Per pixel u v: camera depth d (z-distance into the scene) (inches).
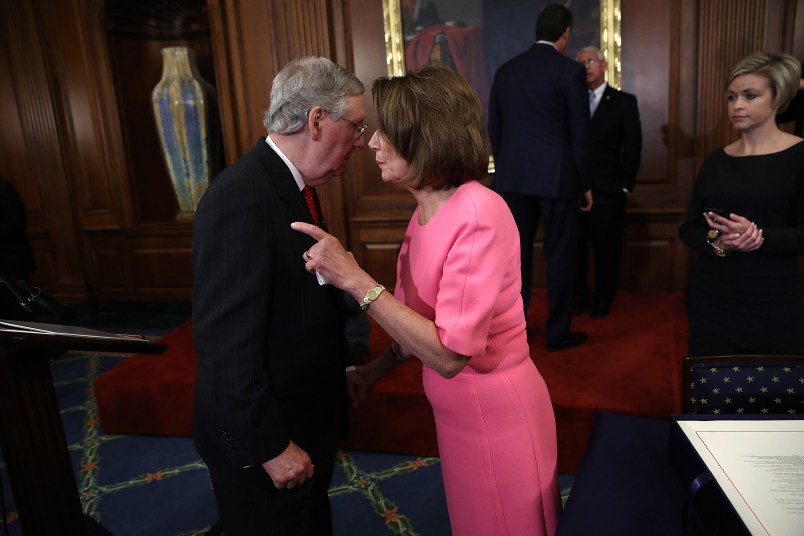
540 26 111.8
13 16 202.2
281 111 52.4
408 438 110.1
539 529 52.6
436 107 45.4
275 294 52.2
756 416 45.5
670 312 147.5
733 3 147.3
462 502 54.0
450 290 45.3
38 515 54.1
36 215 220.8
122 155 208.2
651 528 41.6
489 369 50.3
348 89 53.0
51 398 54.1
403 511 95.3
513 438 51.0
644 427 54.3
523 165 112.2
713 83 152.7
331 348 58.1
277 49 179.0
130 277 218.2
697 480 39.2
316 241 54.5
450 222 46.8
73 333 48.9
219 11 178.5
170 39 219.9
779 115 108.3
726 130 154.0
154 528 95.4
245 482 54.7
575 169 111.8
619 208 142.5
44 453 53.8
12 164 218.5
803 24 144.5
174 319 211.2
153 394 121.4
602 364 117.0
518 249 50.3
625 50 158.6
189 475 109.8
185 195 208.1
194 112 200.1
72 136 211.2
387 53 173.6
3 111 213.3
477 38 168.2
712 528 38.6
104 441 123.5
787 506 36.1
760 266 76.2
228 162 190.9
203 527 95.1
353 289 47.0
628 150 139.3
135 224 213.3
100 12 197.8
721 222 73.0
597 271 148.2
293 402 56.1
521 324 52.6
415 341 46.1
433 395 53.6
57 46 203.9
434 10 169.2
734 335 79.7
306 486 57.6
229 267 48.4
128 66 210.5
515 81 112.7
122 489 106.2
